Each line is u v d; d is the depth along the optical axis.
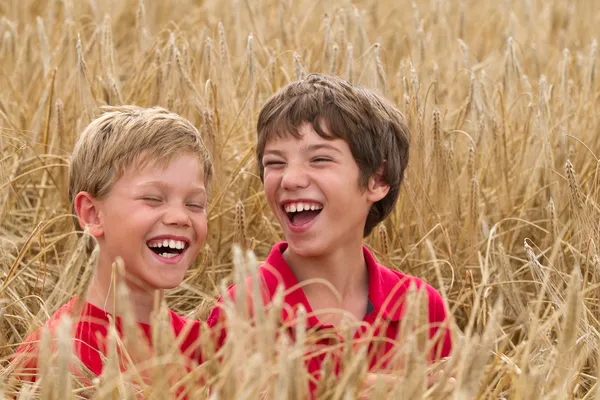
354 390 3.02
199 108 5.88
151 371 3.08
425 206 5.54
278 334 3.96
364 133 4.08
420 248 5.39
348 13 7.96
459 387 2.88
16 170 5.88
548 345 3.98
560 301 4.48
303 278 4.18
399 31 9.55
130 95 6.22
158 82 6.12
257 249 5.77
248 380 2.68
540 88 6.00
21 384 3.74
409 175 5.48
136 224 3.86
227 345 2.93
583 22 10.41
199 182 4.02
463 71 7.71
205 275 5.40
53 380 2.79
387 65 7.86
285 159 4.05
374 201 4.29
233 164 6.05
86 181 3.98
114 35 9.16
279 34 7.77
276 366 2.85
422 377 2.90
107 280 4.00
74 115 6.07
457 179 5.70
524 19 9.97
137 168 3.88
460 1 10.27
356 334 4.09
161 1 10.09
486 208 6.05
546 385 3.39
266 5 9.49
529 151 6.14
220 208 5.42
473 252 5.29
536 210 5.94
